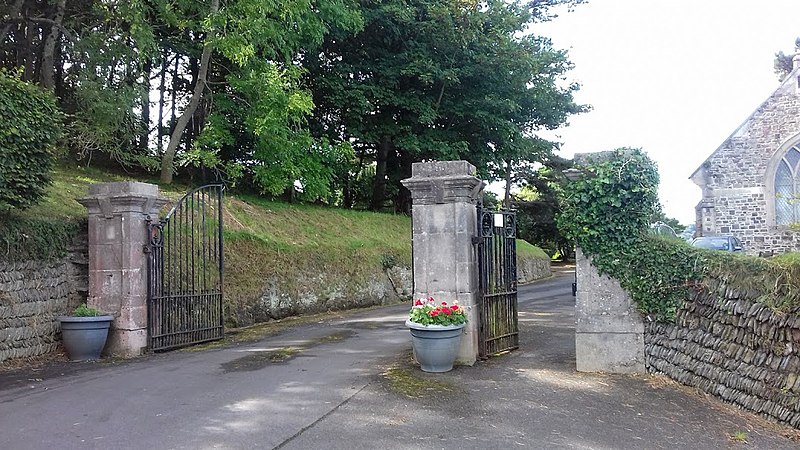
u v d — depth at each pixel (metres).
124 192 9.23
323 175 18.97
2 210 8.36
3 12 13.95
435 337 7.33
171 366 8.22
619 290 7.53
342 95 19.53
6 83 8.08
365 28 20.30
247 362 8.38
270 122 15.12
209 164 15.70
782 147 23.88
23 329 8.49
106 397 6.45
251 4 13.77
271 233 15.21
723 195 24.81
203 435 5.12
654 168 7.54
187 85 18.97
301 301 14.41
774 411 5.74
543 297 18.19
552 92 23.88
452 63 21.14
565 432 5.45
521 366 7.80
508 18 21.34
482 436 5.26
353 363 8.06
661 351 7.30
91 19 14.88
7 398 6.43
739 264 6.49
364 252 17.59
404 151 23.19
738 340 6.34
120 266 9.23
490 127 22.52
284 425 5.41
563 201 7.84
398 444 4.99
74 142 14.27
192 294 10.32
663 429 5.61
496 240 8.73
